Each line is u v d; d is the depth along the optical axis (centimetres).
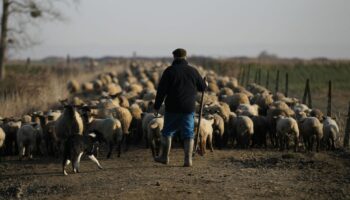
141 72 4562
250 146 1847
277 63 6538
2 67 4719
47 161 1625
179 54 1298
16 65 5938
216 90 2892
